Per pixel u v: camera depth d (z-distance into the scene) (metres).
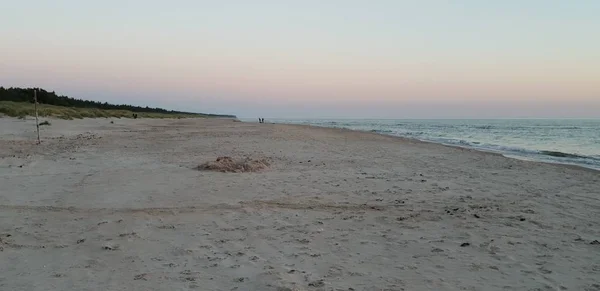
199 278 4.23
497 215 7.05
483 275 4.43
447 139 32.53
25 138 19.34
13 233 5.62
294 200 7.91
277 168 12.05
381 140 25.39
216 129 35.72
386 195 8.52
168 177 10.09
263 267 4.56
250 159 12.54
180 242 5.38
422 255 5.05
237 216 6.70
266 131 32.34
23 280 4.12
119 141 20.33
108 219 6.36
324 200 7.97
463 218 6.81
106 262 4.65
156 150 16.50
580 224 6.55
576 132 48.78
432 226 6.33
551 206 7.82
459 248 5.33
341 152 17.19
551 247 5.40
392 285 4.13
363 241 5.56
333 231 5.99
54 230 5.79
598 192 9.29
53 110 41.28
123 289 3.94
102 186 8.85
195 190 8.59
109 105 96.06
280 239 5.57
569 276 4.44
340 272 4.46
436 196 8.52
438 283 4.20
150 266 4.55
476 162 14.57
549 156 18.67
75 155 14.08
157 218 6.49
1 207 6.95
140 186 8.92
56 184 8.97
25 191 8.20
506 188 9.59
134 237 5.54
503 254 5.11
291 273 4.40
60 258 4.75
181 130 33.03
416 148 19.98
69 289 3.92
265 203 7.61
